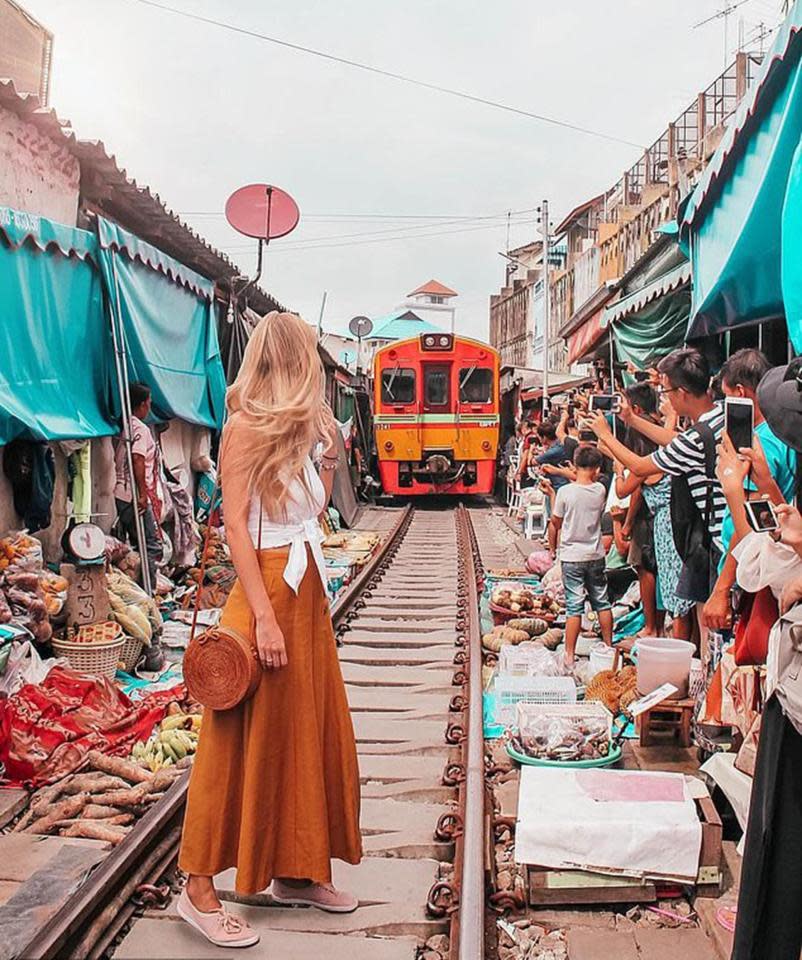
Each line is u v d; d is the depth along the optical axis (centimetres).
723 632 534
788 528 302
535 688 650
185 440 1245
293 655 351
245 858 340
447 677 791
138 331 930
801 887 300
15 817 504
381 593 1166
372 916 391
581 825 412
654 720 570
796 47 457
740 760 445
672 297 1066
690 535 589
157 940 364
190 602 943
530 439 1869
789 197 430
